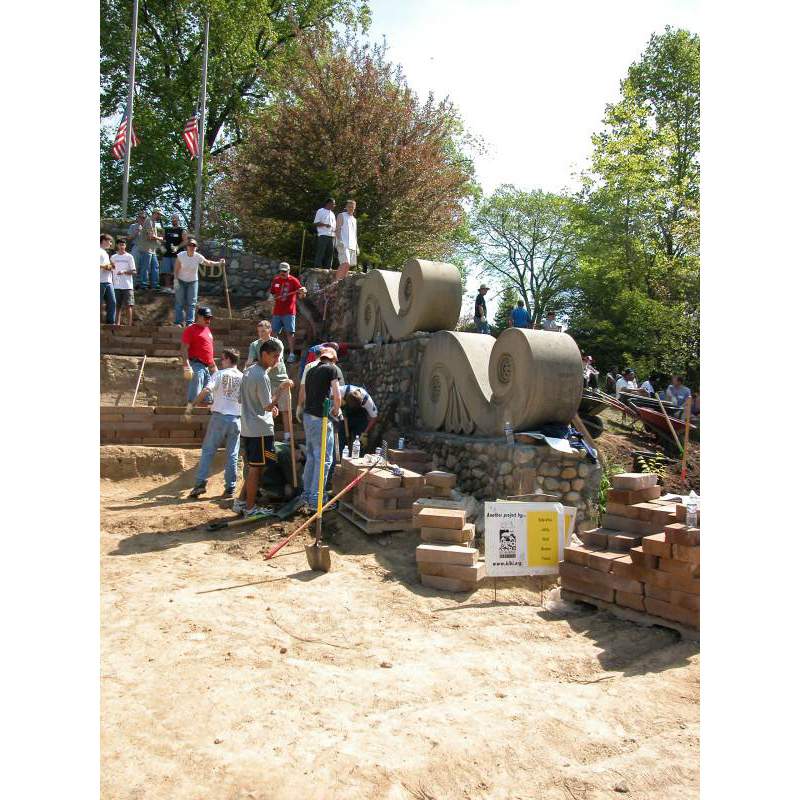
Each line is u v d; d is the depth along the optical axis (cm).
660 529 511
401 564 593
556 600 540
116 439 885
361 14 2917
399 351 978
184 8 2530
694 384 2322
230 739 306
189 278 1228
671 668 405
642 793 277
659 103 2911
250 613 464
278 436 888
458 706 348
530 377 693
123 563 560
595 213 2880
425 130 1875
